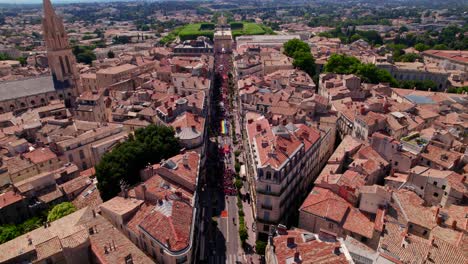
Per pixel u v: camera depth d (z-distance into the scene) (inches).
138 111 7367.1
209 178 5944.9
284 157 4360.2
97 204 4576.8
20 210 4490.7
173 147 5182.1
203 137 5659.5
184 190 4232.3
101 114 7401.6
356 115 6038.4
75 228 3683.6
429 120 6476.4
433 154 4982.8
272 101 7027.6
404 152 4972.9
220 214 5098.4
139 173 4879.4
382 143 5118.1
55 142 5644.7
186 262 3398.1
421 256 3339.1
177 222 3590.1
